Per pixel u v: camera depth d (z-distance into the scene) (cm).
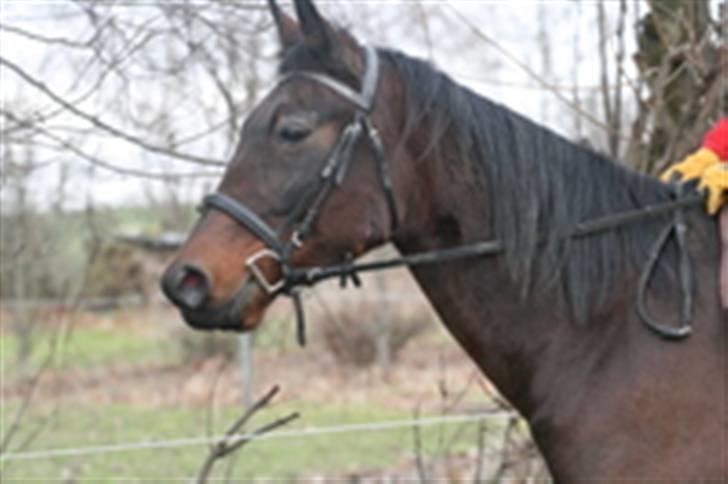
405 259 415
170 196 1806
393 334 1800
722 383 397
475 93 426
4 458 716
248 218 398
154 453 1196
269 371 1748
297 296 412
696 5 611
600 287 412
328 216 402
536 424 418
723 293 399
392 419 1328
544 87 639
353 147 404
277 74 416
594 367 410
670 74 630
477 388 1441
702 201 418
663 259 414
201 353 1845
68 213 1587
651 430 397
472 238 417
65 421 1405
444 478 955
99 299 2197
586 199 418
